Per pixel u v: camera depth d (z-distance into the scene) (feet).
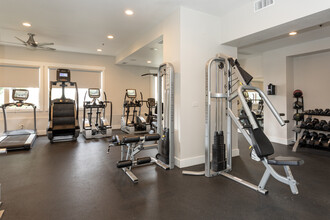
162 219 6.54
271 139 18.88
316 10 8.36
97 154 14.17
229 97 10.32
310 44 16.08
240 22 11.51
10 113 20.61
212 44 12.50
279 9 9.65
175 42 11.82
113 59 25.52
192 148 11.81
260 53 20.10
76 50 22.25
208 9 11.76
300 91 17.25
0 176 10.08
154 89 28.58
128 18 13.23
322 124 14.79
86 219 6.53
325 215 6.75
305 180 9.66
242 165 11.83
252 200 7.74
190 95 11.68
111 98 25.57
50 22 14.03
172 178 9.89
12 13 12.62
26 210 7.04
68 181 9.52
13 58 20.54
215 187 8.88
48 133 17.52
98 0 10.98
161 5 11.35
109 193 8.32
